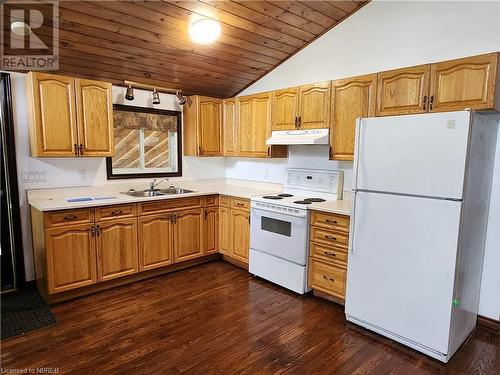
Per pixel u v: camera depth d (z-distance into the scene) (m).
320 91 3.24
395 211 2.33
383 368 2.15
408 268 2.29
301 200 3.37
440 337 2.19
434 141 2.12
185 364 2.16
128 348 2.32
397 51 3.01
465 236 2.18
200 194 3.85
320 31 3.49
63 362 2.16
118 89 3.71
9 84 3.01
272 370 2.12
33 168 3.22
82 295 3.13
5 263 3.16
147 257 3.48
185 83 4.02
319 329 2.59
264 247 3.46
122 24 2.71
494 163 2.56
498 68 2.24
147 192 3.84
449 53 2.71
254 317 2.77
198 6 2.69
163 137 4.21
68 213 2.92
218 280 3.55
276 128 3.67
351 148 3.05
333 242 2.92
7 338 2.42
